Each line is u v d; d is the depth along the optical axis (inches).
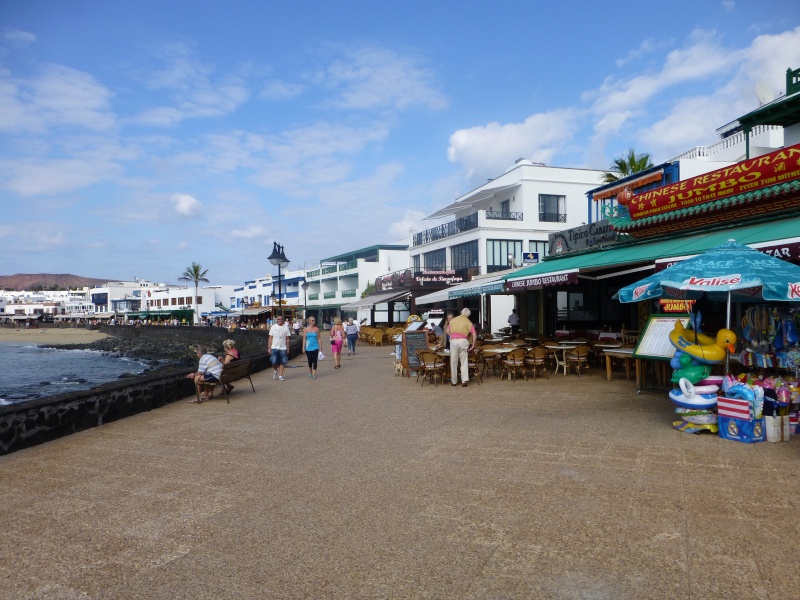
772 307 273.0
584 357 486.0
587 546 144.8
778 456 216.4
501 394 402.0
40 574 141.6
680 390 271.4
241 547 153.9
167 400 415.2
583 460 221.9
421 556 143.8
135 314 4402.1
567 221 1434.5
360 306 1318.9
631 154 1255.5
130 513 183.8
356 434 288.4
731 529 150.9
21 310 5964.6
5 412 270.8
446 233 1614.2
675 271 273.6
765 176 364.2
